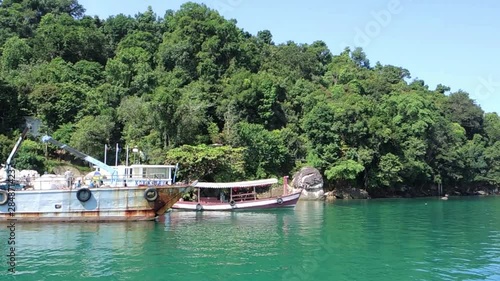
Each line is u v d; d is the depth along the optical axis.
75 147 57.88
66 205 33.97
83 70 80.38
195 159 54.84
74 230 30.86
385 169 72.44
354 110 73.00
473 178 92.69
